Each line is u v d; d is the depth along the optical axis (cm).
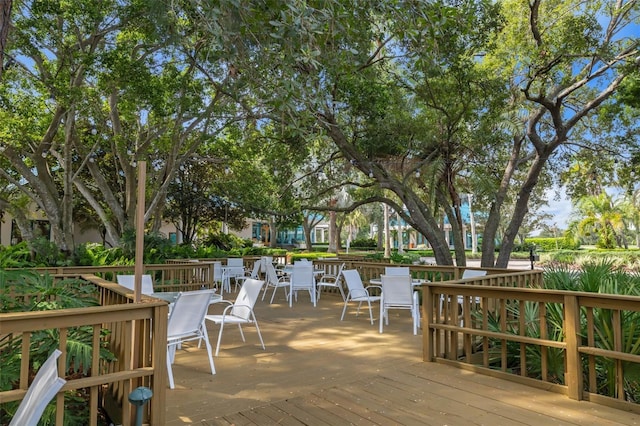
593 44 822
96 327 244
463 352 462
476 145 1028
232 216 1972
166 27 551
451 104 1001
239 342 521
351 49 479
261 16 393
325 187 1286
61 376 229
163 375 259
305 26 358
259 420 289
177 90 916
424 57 463
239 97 905
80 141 1166
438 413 300
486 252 1084
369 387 356
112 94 995
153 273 775
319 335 562
